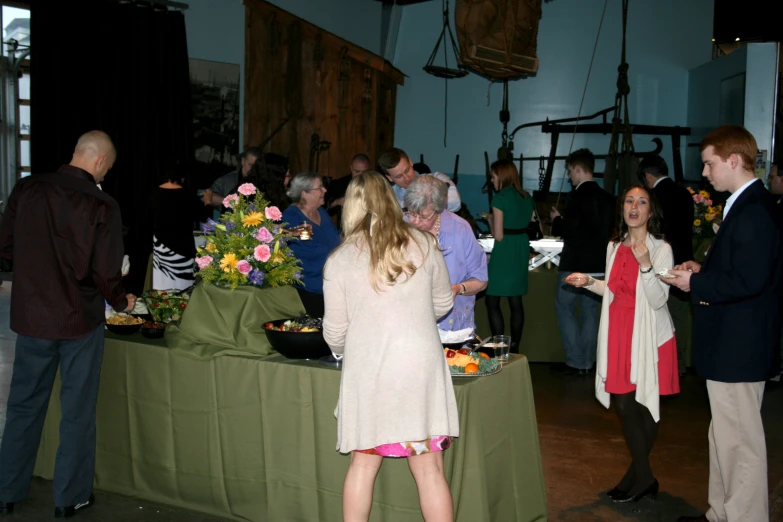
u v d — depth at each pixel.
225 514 2.84
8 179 7.85
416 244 2.20
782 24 8.41
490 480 2.49
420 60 9.20
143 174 6.73
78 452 2.86
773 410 4.40
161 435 2.95
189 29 7.03
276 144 7.78
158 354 2.93
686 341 5.29
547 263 5.60
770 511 3.03
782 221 2.47
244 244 2.88
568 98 8.78
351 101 8.48
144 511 2.93
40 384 2.87
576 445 3.78
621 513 2.98
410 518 2.46
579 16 8.70
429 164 9.27
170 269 4.84
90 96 6.43
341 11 8.41
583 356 5.19
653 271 2.76
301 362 2.64
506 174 5.03
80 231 2.72
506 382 2.60
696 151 8.54
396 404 2.09
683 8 8.75
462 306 3.04
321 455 2.59
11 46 7.77
